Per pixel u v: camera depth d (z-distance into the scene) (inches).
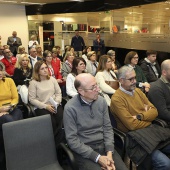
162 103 87.2
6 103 103.1
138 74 142.9
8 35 411.5
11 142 61.9
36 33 421.1
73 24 402.3
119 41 281.4
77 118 68.2
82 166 64.6
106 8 312.8
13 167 61.8
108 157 63.8
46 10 397.1
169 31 235.0
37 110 104.3
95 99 69.7
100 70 128.3
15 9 409.4
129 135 72.4
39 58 187.8
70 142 65.6
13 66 177.2
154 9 260.8
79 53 330.0
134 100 82.0
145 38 230.5
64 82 139.3
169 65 86.6
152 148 68.4
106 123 73.2
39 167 64.8
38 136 65.3
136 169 79.5
